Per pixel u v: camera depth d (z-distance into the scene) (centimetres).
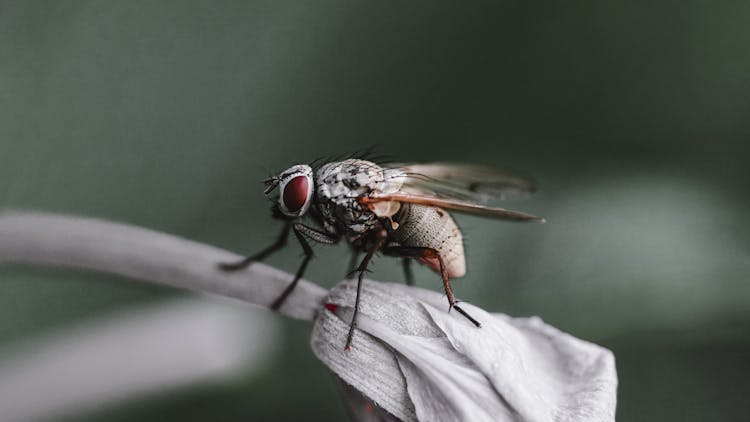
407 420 6
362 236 7
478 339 6
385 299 6
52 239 6
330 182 7
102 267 6
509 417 6
